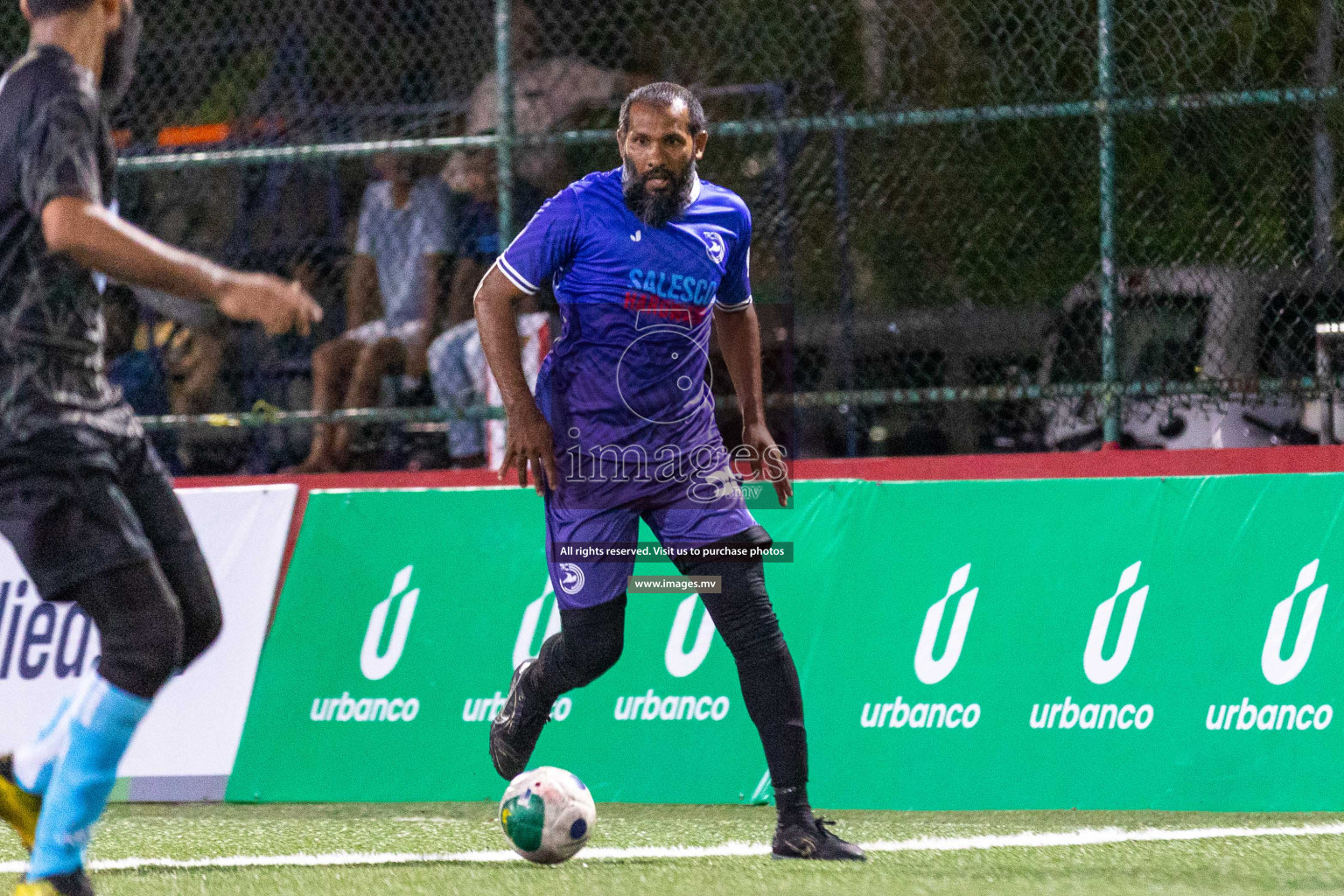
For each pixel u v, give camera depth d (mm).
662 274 13914
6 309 10797
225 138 27312
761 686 14234
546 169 25406
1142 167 22469
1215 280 22016
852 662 17672
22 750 12570
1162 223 22375
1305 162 21797
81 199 10164
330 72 27172
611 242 13930
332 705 18672
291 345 27516
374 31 26719
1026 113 21719
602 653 14703
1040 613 17359
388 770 18297
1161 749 16750
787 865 13781
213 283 10195
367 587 18984
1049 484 17734
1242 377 21344
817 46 24641
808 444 25172
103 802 11594
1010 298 24422
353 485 21438
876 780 17250
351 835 16172
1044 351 24328
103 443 11172
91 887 11633
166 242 27312
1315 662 16672
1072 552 17453
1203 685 16844
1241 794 16516
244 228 27391
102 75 11547
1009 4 23031
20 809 12664
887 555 17922
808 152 24938
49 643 18844
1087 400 22234
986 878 12953
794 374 24672
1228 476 17297
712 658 17906
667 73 25672
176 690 18906
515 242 14133
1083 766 16859
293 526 19672
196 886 13094
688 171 14023
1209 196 22172
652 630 18141
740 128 22469
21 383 10828
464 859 14508
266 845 15523
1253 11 21766
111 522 11148
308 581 19156
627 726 17938
